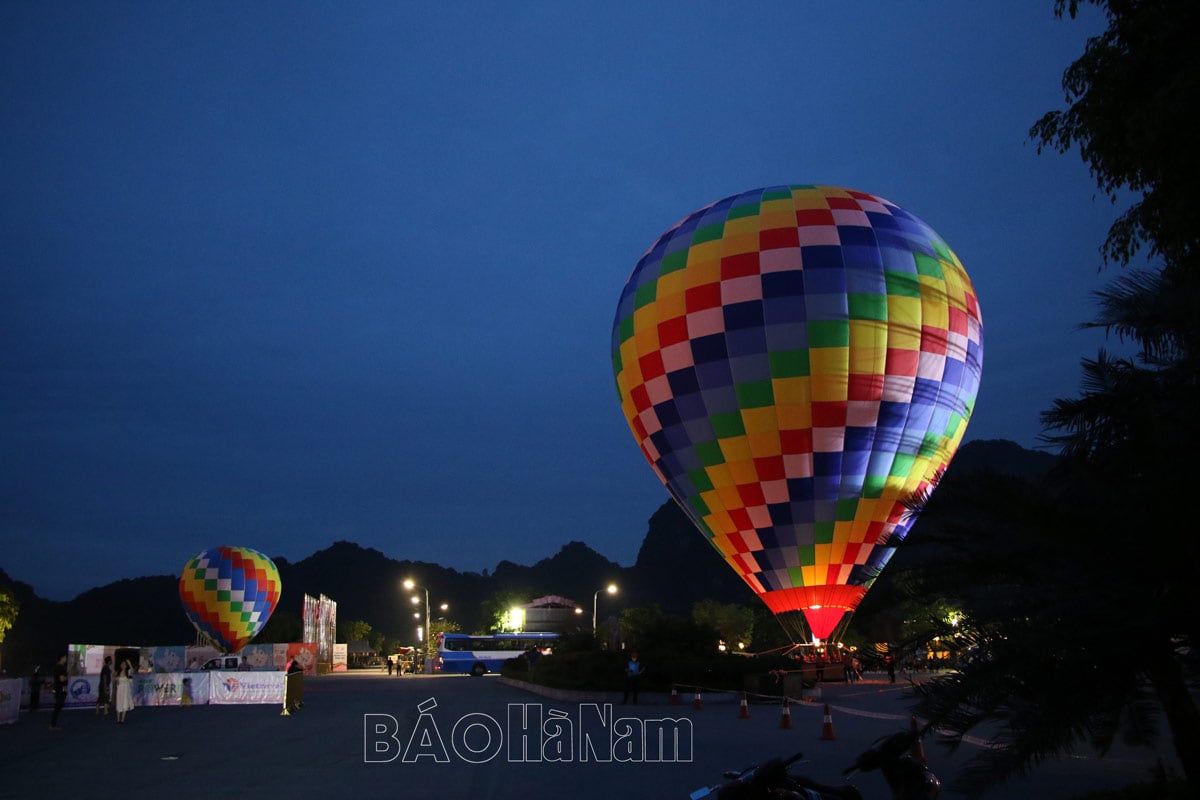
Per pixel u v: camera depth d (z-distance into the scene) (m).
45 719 25.86
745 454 27.89
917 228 29.67
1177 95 9.02
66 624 171.12
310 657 61.06
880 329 27.45
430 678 55.78
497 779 12.86
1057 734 5.54
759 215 29.41
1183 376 6.36
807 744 16.56
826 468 27.41
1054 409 6.57
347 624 119.50
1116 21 10.57
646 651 31.12
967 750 15.35
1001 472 6.24
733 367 27.81
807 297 27.58
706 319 28.38
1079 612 5.78
